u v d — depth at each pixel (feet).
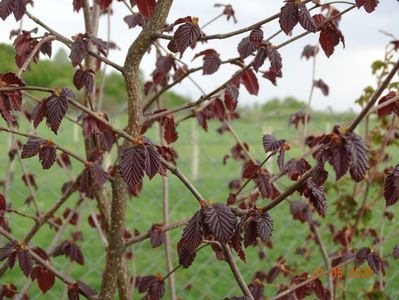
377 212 15.78
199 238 4.44
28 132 8.54
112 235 5.98
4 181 9.66
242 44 5.95
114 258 6.02
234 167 26.11
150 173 4.47
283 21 4.89
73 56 5.87
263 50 5.63
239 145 10.66
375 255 6.55
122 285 6.36
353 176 3.92
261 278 9.59
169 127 7.16
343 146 3.97
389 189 4.51
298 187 4.65
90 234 20.89
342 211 11.09
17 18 5.10
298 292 7.48
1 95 4.81
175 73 9.01
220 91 6.85
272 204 4.75
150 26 5.57
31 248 6.48
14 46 6.34
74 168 20.98
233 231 4.48
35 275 6.20
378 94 3.97
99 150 6.89
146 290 6.42
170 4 5.59
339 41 5.61
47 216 7.32
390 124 10.68
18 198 23.09
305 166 6.03
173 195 25.26
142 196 25.08
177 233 22.72
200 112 8.13
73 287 6.11
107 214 6.68
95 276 18.57
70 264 8.74
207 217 4.39
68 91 4.82
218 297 16.21
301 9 4.87
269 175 6.84
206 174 24.99
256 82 7.06
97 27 7.38
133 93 5.75
